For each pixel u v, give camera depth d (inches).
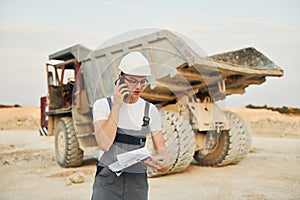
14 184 227.8
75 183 230.2
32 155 352.2
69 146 271.3
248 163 297.6
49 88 308.0
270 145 434.0
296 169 272.1
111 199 105.7
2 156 344.5
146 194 108.9
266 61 267.7
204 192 203.5
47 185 224.2
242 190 208.8
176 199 189.9
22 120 831.7
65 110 283.6
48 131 312.3
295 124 727.1
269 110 978.1
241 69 241.9
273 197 195.0
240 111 946.1
